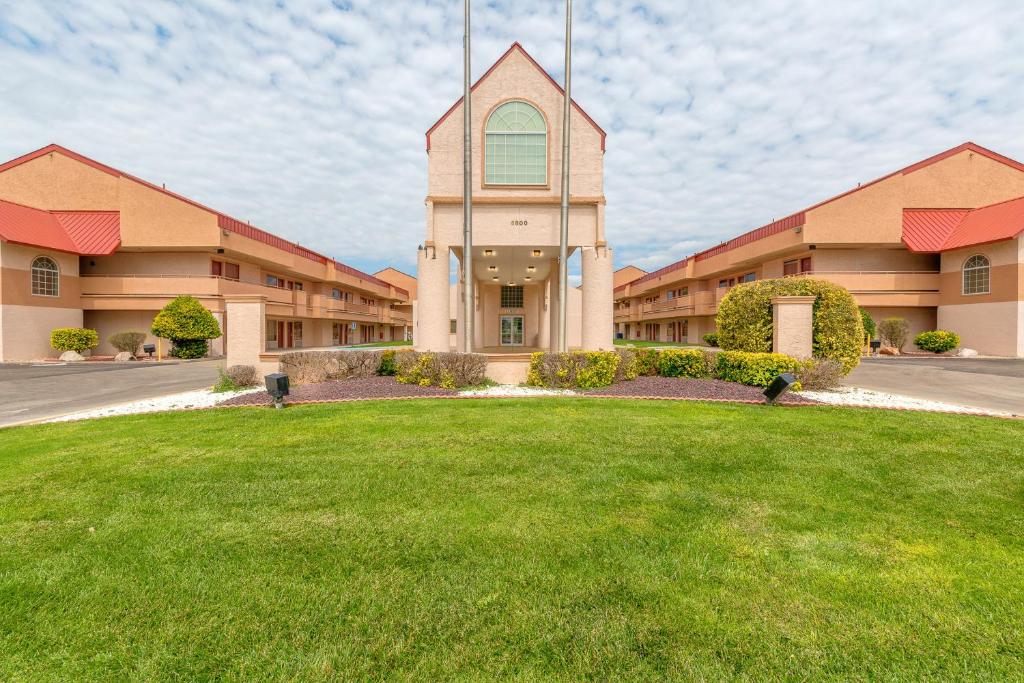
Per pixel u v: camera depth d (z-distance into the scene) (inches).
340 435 242.4
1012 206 940.0
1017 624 94.0
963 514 146.4
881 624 94.0
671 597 102.0
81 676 82.3
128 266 1048.2
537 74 585.0
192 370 709.3
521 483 171.2
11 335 868.6
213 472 185.8
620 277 2415.1
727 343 497.7
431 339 571.8
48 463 199.3
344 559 118.5
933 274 1013.8
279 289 1219.9
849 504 153.4
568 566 114.5
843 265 1056.8
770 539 129.1
